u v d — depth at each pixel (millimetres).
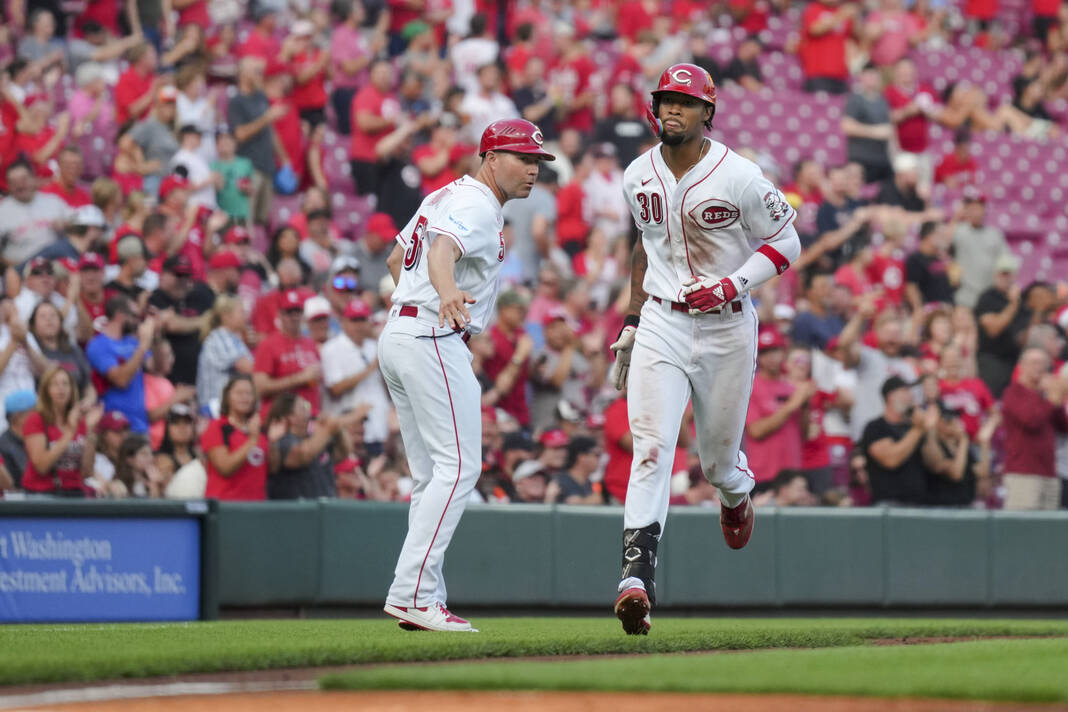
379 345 19422
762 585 33219
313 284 36625
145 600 25125
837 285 39562
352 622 25422
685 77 17031
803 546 33688
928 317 40719
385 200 41156
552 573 31422
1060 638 20469
